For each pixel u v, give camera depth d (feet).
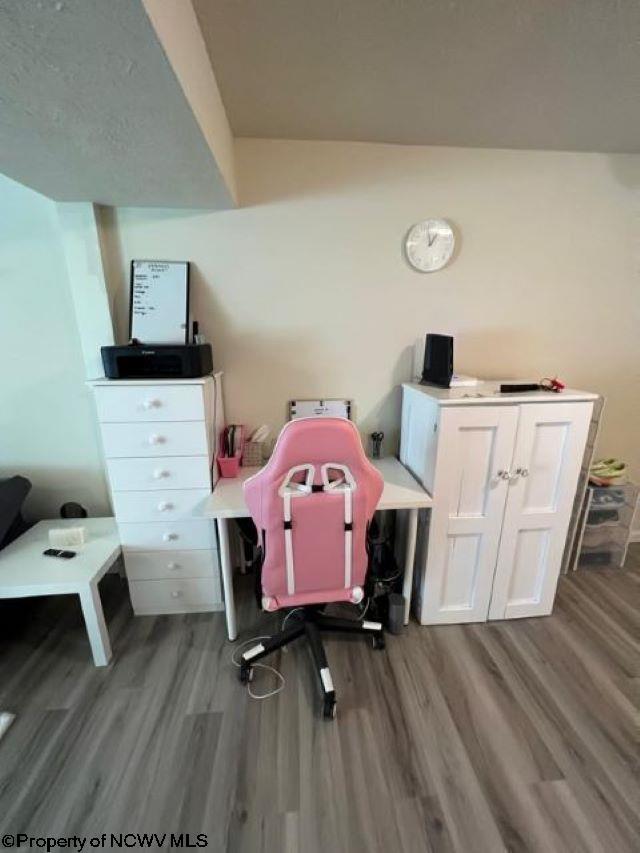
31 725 4.41
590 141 5.71
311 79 4.18
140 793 3.76
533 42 3.63
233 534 7.15
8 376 6.16
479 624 5.98
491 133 5.46
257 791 3.77
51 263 5.77
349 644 5.55
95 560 5.35
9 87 2.67
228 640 5.62
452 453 5.19
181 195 5.16
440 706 4.64
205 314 6.18
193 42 3.11
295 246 6.03
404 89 4.39
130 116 3.12
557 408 5.17
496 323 6.63
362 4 3.18
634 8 3.21
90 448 6.62
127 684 4.92
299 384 6.61
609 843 3.41
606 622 6.03
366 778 3.89
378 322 6.45
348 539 4.40
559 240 6.37
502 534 5.61
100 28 2.10
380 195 5.95
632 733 4.37
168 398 5.12
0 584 4.83
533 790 3.80
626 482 7.31
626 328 6.88
